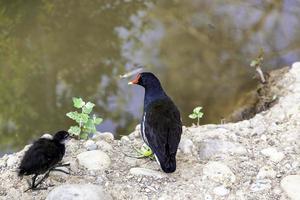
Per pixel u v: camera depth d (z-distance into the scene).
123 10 16.16
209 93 13.45
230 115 12.75
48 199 8.45
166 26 15.59
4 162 9.76
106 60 14.42
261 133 10.30
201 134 10.32
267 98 12.66
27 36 15.16
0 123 12.62
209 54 14.60
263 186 8.95
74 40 15.04
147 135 8.92
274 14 15.99
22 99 13.31
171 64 14.23
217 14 16.06
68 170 9.22
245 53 14.60
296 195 8.67
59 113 12.89
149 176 9.10
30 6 16.17
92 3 16.34
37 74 13.97
